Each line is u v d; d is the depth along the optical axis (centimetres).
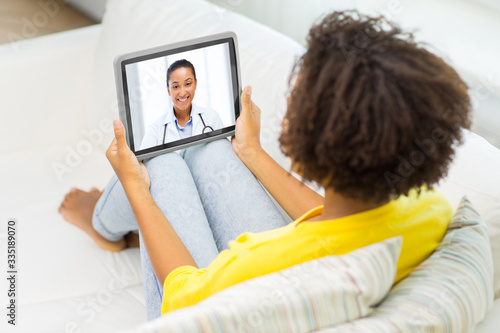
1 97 140
